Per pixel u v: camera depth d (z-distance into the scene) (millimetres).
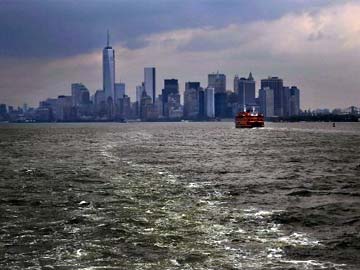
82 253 25312
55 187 51219
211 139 177375
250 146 134875
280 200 43406
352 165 79438
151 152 109250
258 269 22703
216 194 46688
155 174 64125
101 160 87062
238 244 27250
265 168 74812
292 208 39000
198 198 43938
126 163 80938
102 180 57188
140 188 50125
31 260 24094
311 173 67625
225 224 32594
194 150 117812
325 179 60125
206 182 56438
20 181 56969
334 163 83438
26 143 154000
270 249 26156
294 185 54375
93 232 29984
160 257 24641
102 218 34312
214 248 26375
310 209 38438
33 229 30906
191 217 34875
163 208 38406
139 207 38812
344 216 35344
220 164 81250
